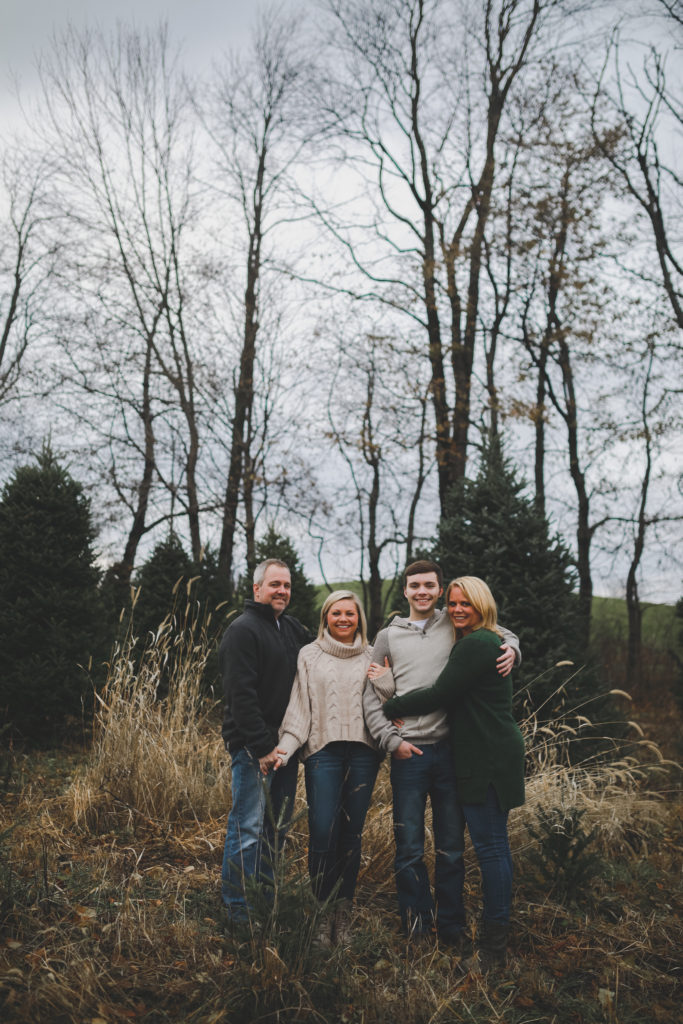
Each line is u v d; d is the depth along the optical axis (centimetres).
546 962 370
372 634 1698
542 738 699
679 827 609
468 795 364
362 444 1680
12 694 789
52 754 758
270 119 1891
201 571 1187
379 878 452
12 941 332
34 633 826
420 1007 311
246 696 370
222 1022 290
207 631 908
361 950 360
